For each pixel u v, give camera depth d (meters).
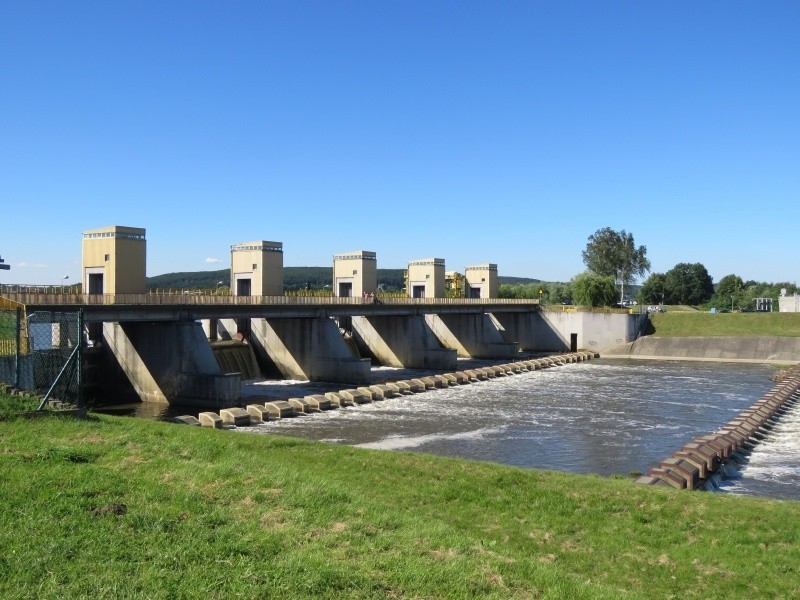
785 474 34.22
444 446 41.59
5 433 19.39
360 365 66.56
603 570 16.66
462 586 12.39
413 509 19.70
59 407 23.58
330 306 71.00
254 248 72.44
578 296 122.00
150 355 56.78
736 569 16.88
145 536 13.05
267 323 73.38
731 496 22.81
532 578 13.59
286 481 17.50
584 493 21.75
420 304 85.19
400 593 11.94
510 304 105.00
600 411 54.69
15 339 28.94
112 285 55.59
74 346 26.89
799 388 62.88
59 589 10.81
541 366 85.69
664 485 27.56
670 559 17.42
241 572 11.88
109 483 15.76
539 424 49.03
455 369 81.69
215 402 52.97
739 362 92.50
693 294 184.88
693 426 48.75
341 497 16.97
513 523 19.36
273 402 51.50
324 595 11.43
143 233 57.91
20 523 13.12
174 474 17.03
